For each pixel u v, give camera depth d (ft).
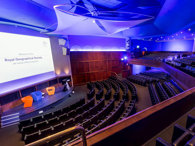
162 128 7.59
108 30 31.76
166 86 29.63
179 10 26.43
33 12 21.07
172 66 32.86
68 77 40.52
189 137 5.48
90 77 45.37
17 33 25.32
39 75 30.86
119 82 38.83
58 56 37.22
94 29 30.73
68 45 39.81
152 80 39.34
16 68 25.03
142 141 6.61
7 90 23.31
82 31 31.24
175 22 33.40
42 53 31.76
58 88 36.60
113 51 48.29
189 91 9.32
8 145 15.81
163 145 5.41
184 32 46.03
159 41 71.15
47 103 26.53
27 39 27.53
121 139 5.54
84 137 4.55
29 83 28.07
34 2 18.85
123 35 49.44
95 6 25.35
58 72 37.86
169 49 67.36
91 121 17.22
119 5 25.40
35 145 3.57
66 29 28.17
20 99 26.04
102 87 34.55
